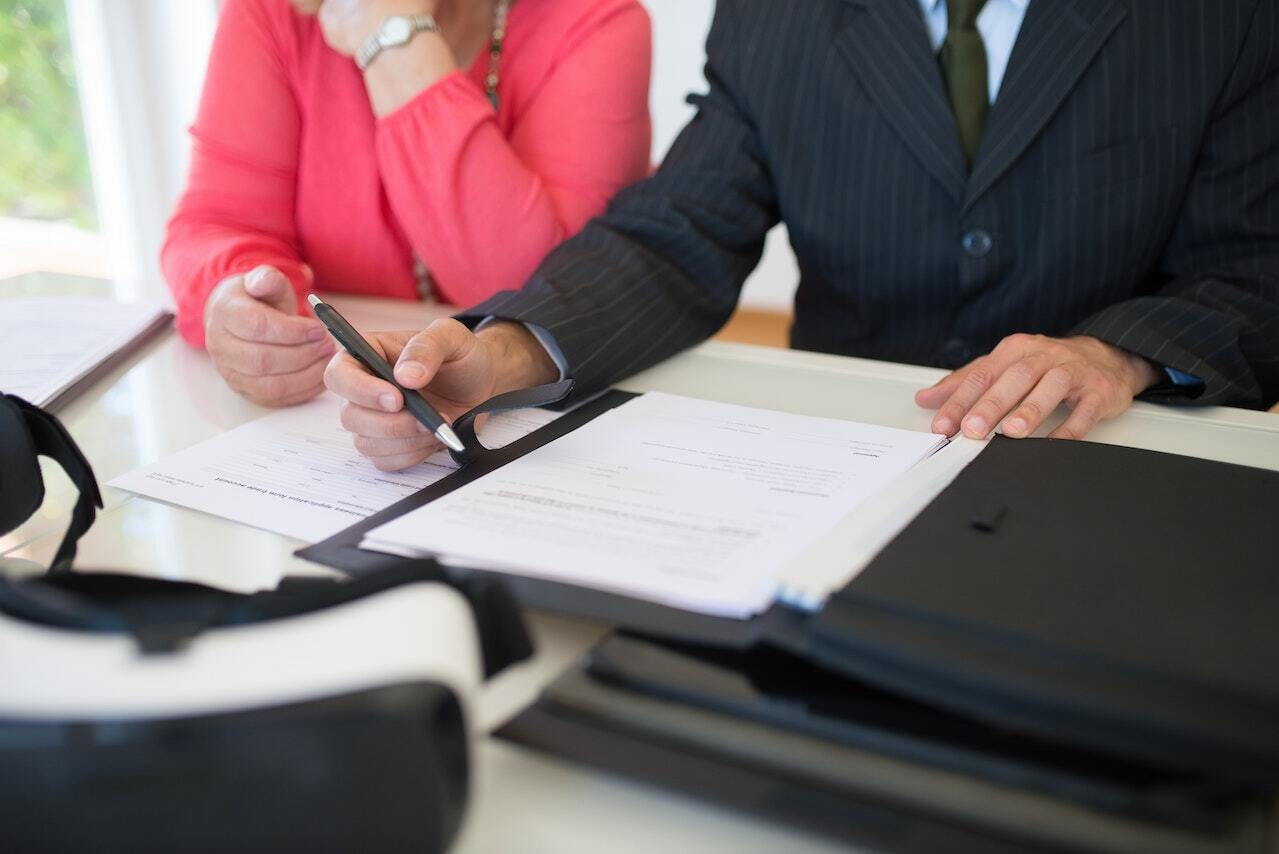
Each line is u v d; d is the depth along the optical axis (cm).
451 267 125
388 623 35
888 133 110
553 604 49
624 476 65
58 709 32
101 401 88
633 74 130
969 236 108
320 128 126
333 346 86
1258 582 47
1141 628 42
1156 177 103
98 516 64
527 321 84
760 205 119
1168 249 108
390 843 34
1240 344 88
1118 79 102
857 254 115
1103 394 77
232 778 32
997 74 111
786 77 115
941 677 40
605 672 45
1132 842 36
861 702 42
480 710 46
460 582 39
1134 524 53
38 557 59
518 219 121
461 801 35
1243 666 39
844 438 73
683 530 57
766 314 358
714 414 79
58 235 252
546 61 130
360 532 59
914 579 46
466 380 79
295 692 32
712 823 40
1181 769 37
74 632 34
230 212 125
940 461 65
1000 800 38
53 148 248
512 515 59
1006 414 74
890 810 38
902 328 118
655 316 94
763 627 45
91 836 33
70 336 101
